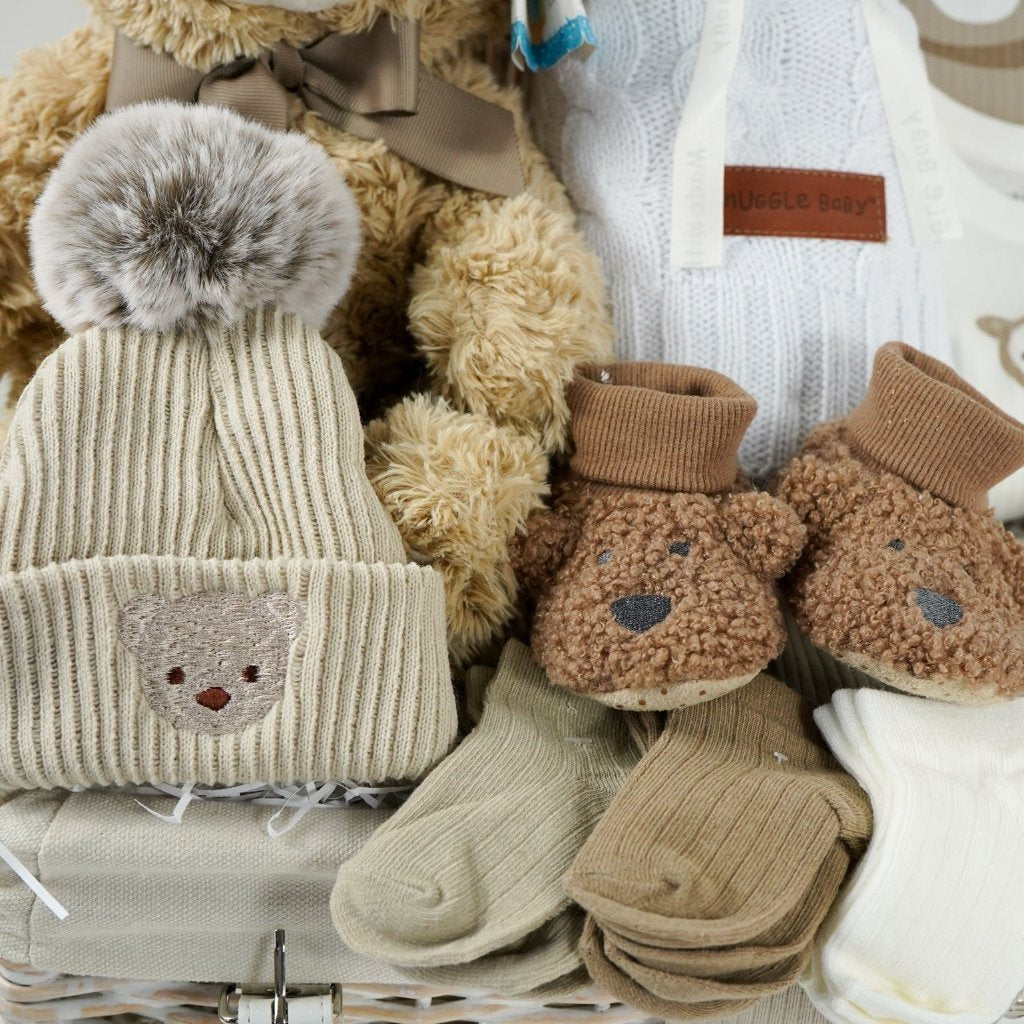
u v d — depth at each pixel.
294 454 0.62
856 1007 0.57
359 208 0.71
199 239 0.60
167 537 0.60
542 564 0.70
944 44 1.03
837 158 0.83
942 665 0.61
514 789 0.60
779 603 0.74
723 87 0.78
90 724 0.57
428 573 0.62
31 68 0.71
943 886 0.55
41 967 0.60
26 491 0.57
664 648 0.60
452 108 0.75
